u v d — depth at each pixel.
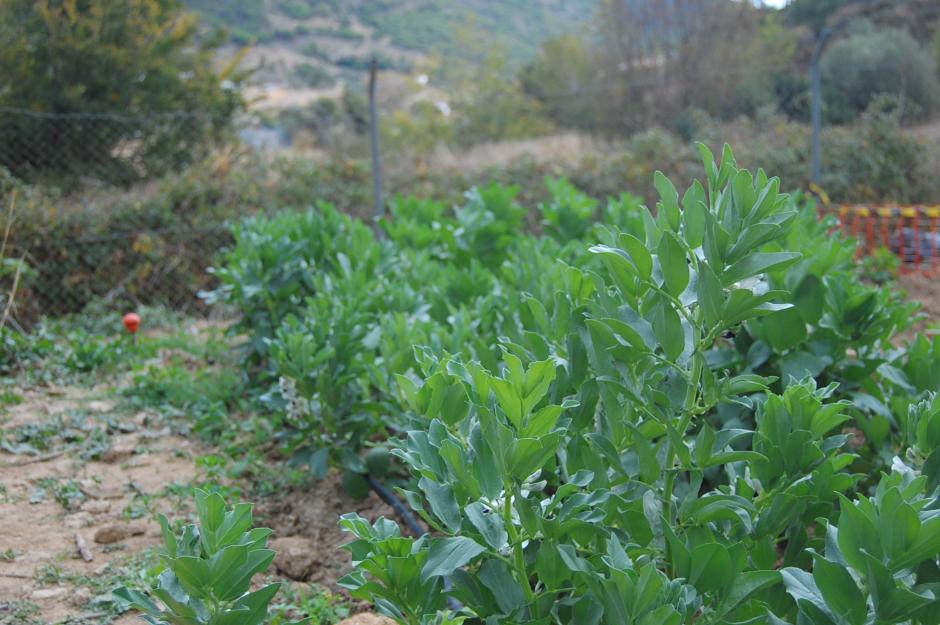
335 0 54.31
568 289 3.55
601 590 2.28
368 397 5.20
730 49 24.02
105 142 13.09
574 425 2.97
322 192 12.72
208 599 2.50
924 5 27.33
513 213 8.65
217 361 8.09
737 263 2.45
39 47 14.23
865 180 16.67
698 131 19.08
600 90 23.98
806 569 3.00
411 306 5.76
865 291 4.50
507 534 2.60
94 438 6.02
